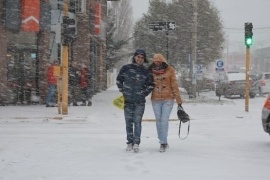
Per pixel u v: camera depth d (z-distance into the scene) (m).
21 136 16.89
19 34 28.67
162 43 61.91
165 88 13.47
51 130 18.77
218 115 25.34
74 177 10.38
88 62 34.94
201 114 25.73
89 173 10.75
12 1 27.11
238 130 19.09
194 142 15.50
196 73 40.06
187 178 10.30
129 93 13.28
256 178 10.35
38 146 14.39
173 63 61.19
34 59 29.38
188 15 60.22
